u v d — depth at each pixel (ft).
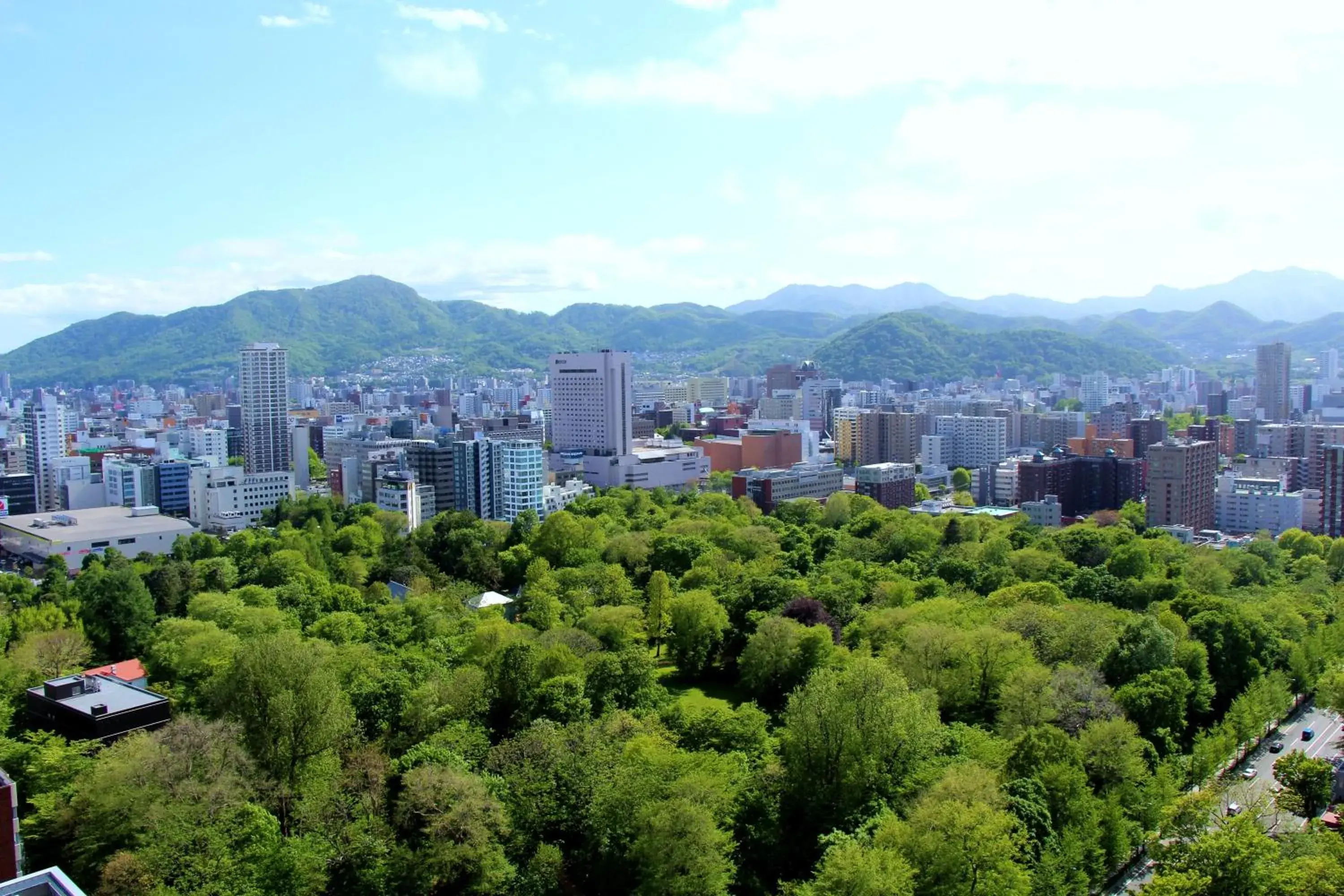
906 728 620.90
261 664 611.88
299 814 558.56
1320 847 528.63
